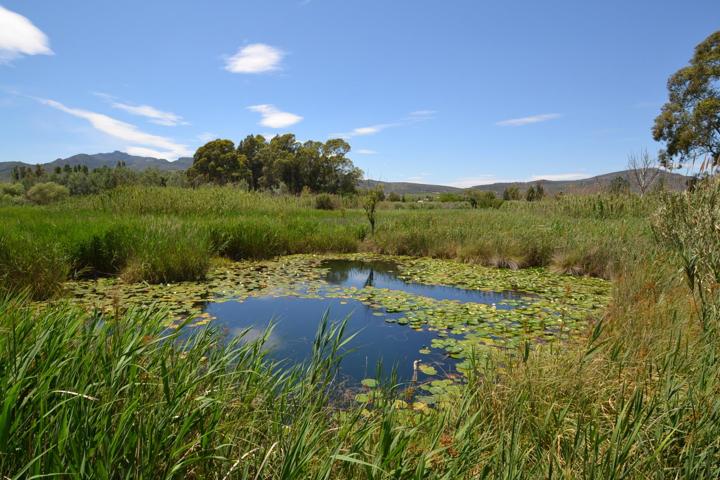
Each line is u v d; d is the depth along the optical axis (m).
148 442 1.37
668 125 21.64
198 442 1.49
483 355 3.62
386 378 3.26
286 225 11.58
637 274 4.77
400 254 10.91
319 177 55.06
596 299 5.99
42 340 1.64
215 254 9.11
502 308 5.62
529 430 1.89
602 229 9.38
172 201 13.65
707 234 4.64
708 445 1.59
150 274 6.83
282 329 4.59
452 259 10.09
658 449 1.53
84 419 1.35
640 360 2.35
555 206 15.28
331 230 11.82
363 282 7.48
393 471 1.44
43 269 5.58
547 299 6.12
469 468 1.66
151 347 2.14
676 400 1.88
